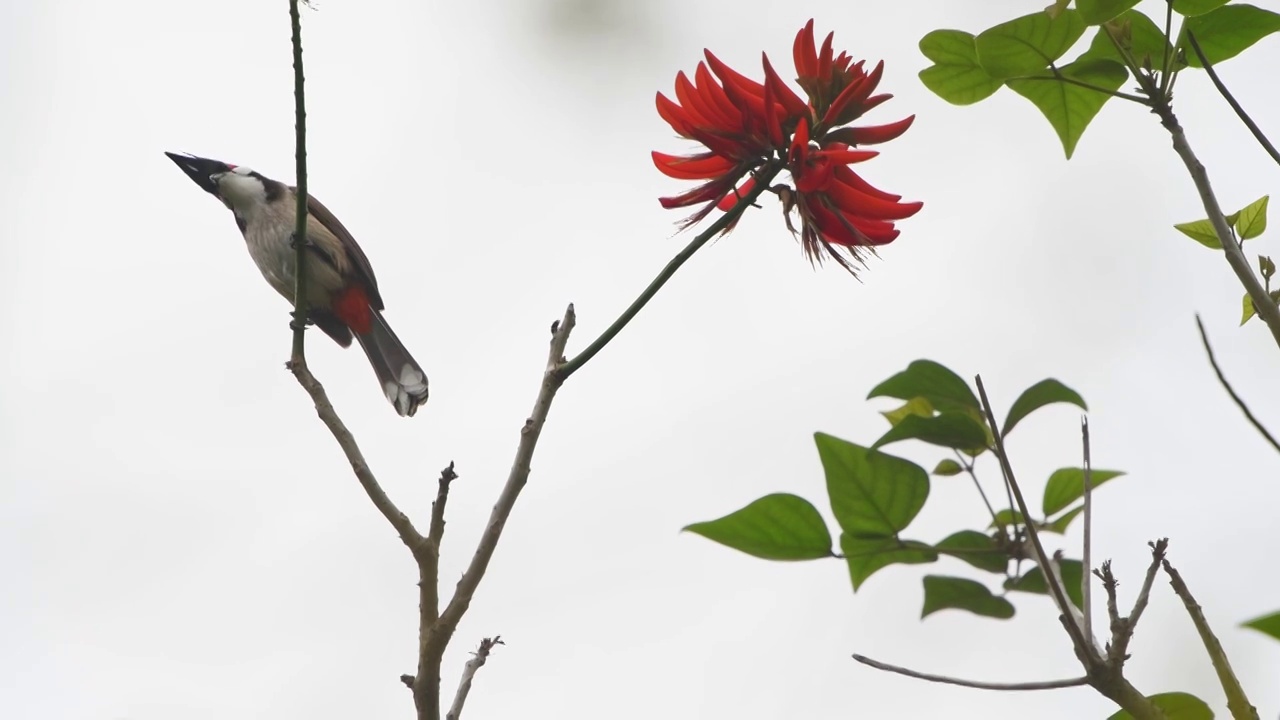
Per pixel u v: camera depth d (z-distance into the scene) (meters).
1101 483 5.24
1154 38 5.33
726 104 5.51
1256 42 5.32
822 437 4.89
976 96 5.91
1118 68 5.34
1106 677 3.94
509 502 4.54
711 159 5.72
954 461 5.18
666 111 5.68
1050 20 5.19
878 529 4.95
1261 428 3.51
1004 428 4.93
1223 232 4.54
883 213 5.40
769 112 5.39
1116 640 3.93
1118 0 4.90
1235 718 3.72
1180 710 4.18
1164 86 4.92
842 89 5.66
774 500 4.91
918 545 5.00
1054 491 5.24
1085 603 4.16
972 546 5.07
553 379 4.80
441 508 4.54
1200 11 5.02
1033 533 4.23
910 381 5.14
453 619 4.34
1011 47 5.34
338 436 4.75
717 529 4.98
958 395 5.10
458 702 4.79
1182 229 5.39
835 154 5.31
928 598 5.29
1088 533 4.24
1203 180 4.70
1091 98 5.80
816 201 5.47
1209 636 3.83
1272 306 4.39
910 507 4.91
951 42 5.72
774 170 5.42
